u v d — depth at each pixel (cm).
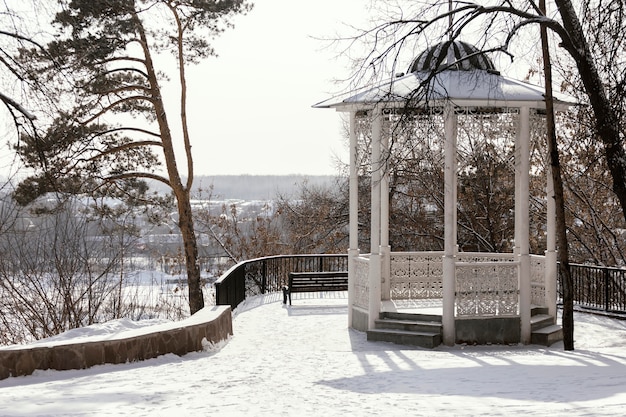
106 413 624
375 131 1366
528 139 1346
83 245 1950
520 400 659
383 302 1524
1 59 1415
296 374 886
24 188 2055
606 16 1150
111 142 2388
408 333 1298
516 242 1598
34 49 1513
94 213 2220
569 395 674
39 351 919
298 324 1481
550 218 1448
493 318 1320
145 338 1020
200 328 1117
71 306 1766
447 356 1128
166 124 2444
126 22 2169
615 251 2525
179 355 1069
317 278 1759
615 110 1210
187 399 701
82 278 1909
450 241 1303
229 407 657
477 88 1346
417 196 3025
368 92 1400
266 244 3781
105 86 2250
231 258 3712
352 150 1435
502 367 970
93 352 959
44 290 1780
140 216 2486
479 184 2752
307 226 3669
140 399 700
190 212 2555
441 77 1402
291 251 3822
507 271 1331
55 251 1800
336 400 696
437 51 1459
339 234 3466
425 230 3088
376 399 698
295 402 684
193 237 2553
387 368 964
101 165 2334
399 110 1391
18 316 1769
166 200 2523
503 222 2862
